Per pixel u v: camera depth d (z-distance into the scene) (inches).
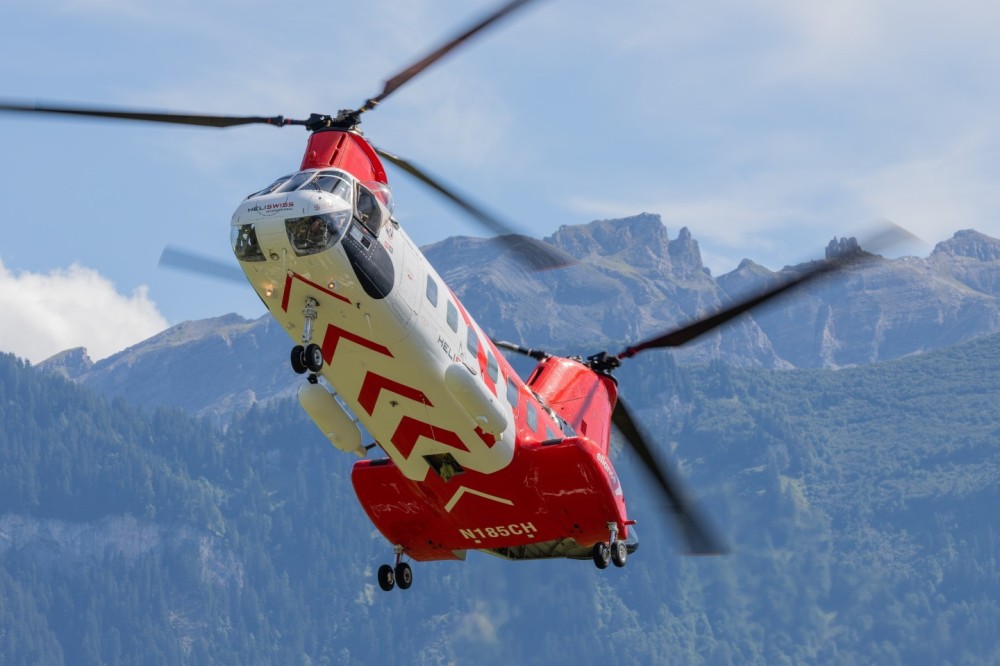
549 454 2659.9
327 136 2367.1
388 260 2316.7
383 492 2760.8
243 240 2235.5
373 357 2380.7
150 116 2237.9
